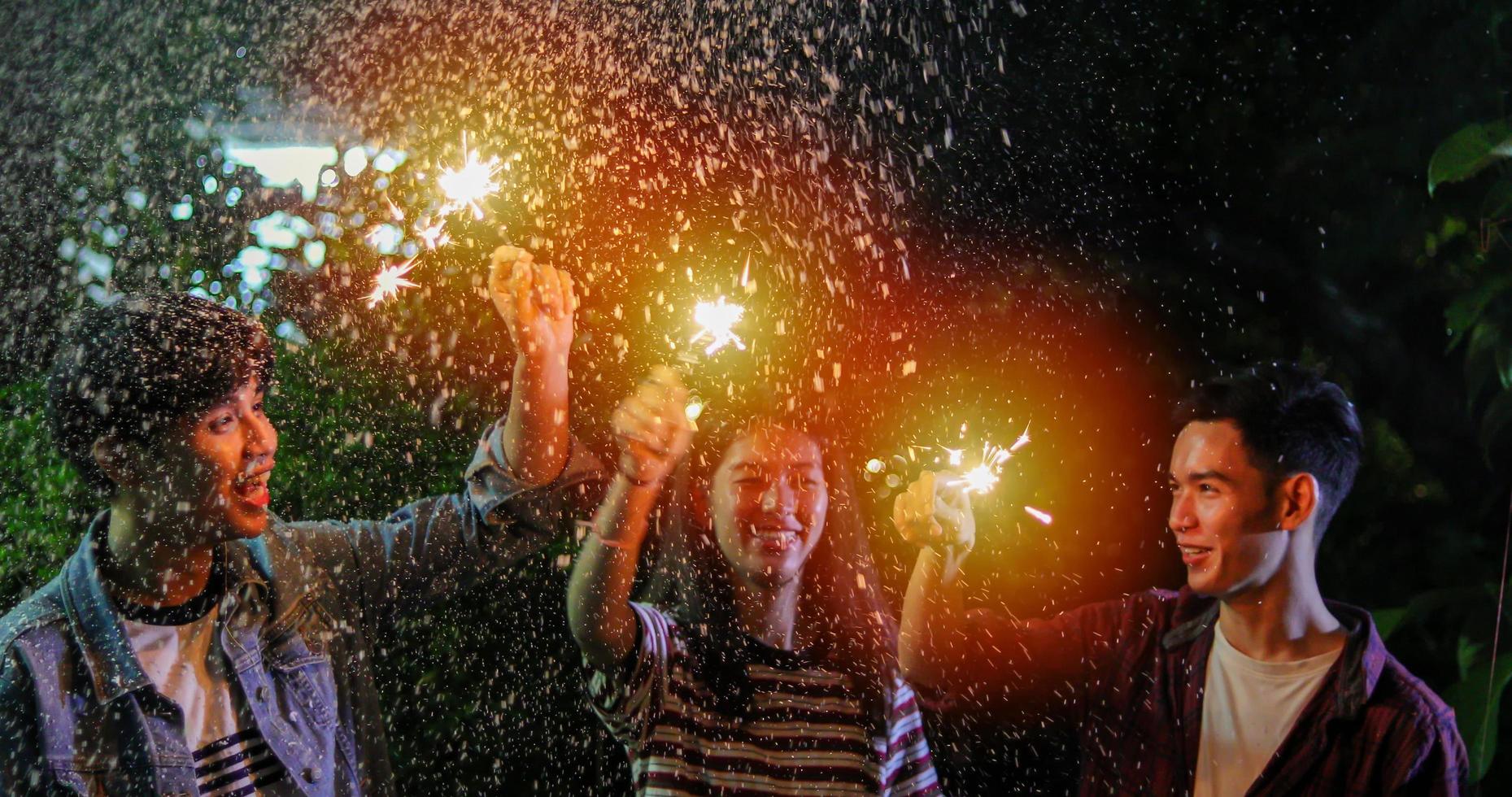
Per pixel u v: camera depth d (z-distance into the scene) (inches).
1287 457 79.0
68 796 69.8
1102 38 178.9
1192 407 83.4
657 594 92.1
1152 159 174.4
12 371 145.3
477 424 136.1
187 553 72.8
